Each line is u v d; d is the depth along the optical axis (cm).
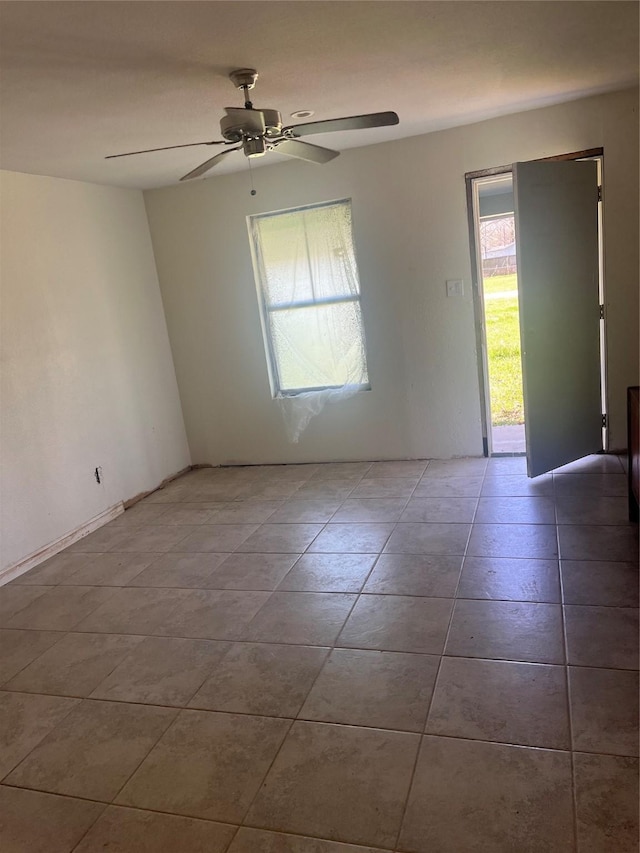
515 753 184
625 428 428
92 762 203
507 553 310
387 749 192
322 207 461
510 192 633
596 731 188
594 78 339
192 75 258
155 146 362
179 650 262
